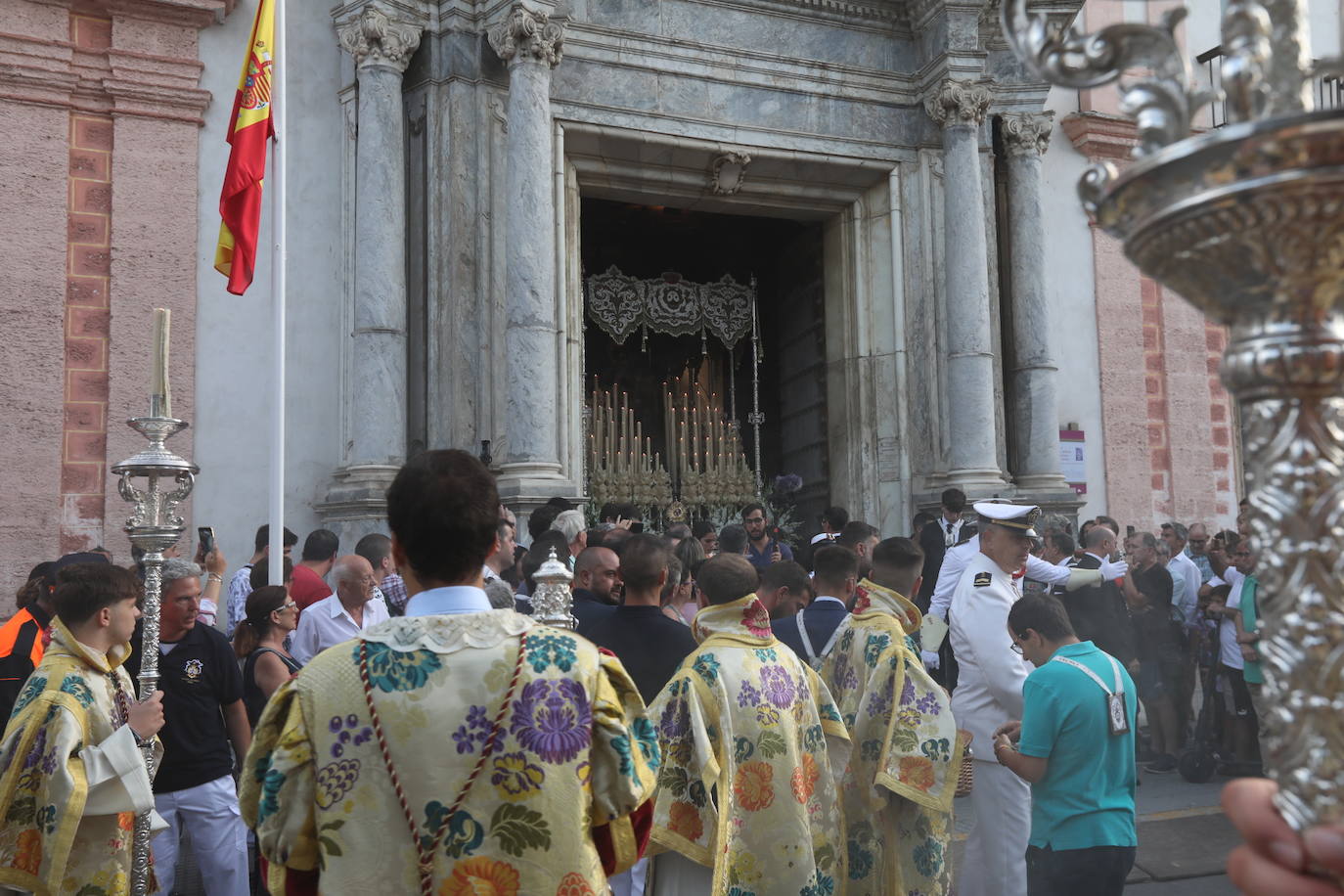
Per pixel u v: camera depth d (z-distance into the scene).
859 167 13.93
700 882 4.10
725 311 16.97
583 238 17.66
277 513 7.84
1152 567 9.76
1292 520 0.96
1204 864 6.84
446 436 11.35
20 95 10.93
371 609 7.41
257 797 2.29
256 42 9.07
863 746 4.69
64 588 4.12
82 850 4.03
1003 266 14.48
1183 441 15.88
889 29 14.09
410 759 2.17
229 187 8.91
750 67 13.33
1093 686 4.26
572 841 2.20
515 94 11.41
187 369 11.43
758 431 16.39
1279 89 0.95
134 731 4.12
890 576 4.92
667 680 4.52
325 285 12.05
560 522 7.96
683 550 7.59
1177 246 0.97
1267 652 0.98
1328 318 0.96
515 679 2.26
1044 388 14.10
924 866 4.63
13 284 10.80
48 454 10.84
